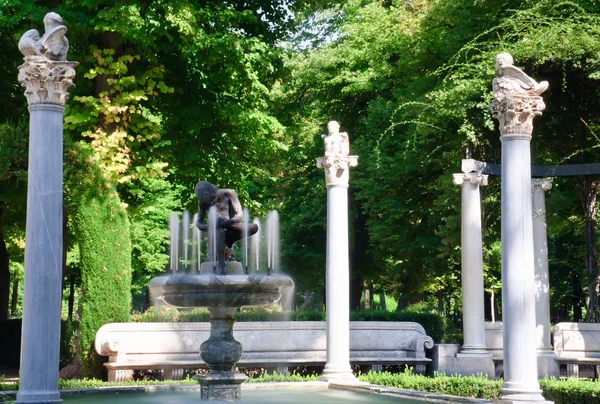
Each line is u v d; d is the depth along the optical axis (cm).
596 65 1728
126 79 1814
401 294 3038
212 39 1838
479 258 1844
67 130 1864
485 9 2038
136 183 2136
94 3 1750
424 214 2627
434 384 1465
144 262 3341
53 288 1013
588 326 1920
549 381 1423
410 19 2397
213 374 1109
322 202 2883
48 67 1023
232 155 2192
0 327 2405
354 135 3009
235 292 1011
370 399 1148
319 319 1981
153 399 1142
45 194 1014
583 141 1938
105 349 1565
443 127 2039
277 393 1259
